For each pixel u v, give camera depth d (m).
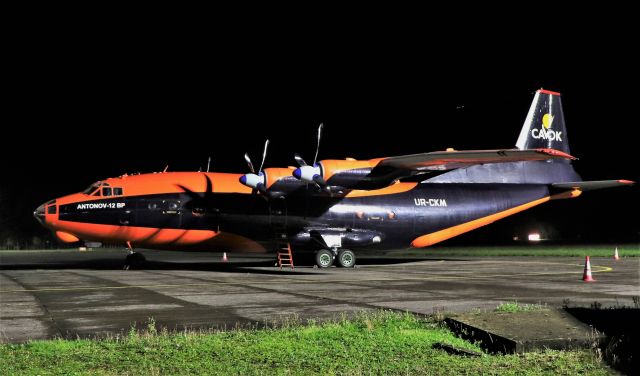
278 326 9.30
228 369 6.34
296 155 22.05
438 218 25.23
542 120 27.34
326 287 15.33
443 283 16.34
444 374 6.04
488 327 7.72
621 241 54.72
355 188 23.75
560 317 8.27
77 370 6.32
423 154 20.58
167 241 22.80
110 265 26.22
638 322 7.99
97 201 21.98
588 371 6.05
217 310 11.14
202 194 22.92
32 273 20.97
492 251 37.72
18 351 7.23
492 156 20.42
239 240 23.33
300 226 23.52
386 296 13.21
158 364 6.57
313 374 6.11
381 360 6.66
